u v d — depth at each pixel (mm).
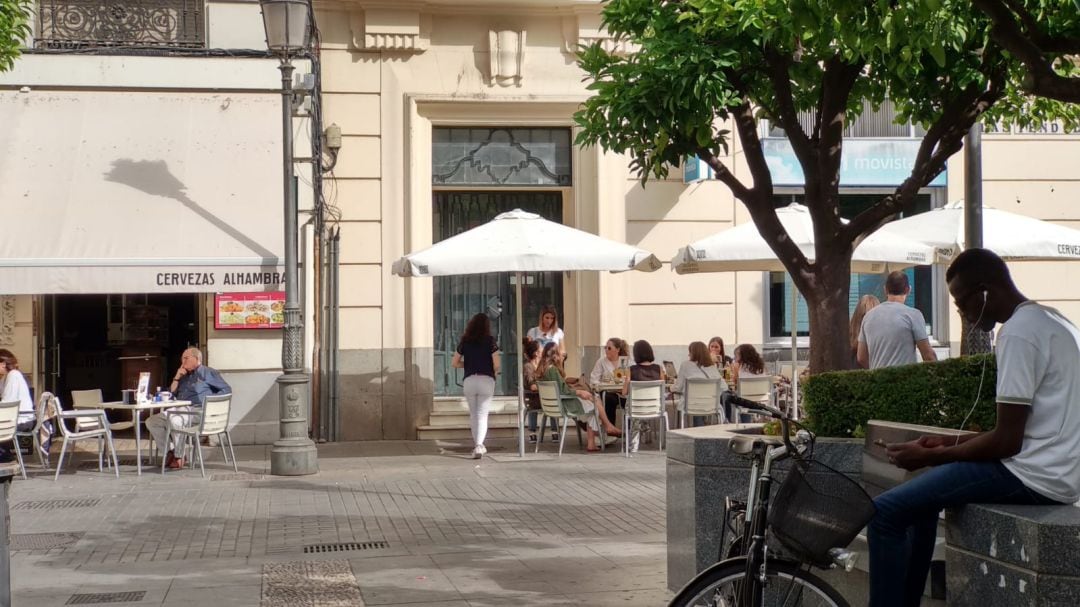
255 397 15977
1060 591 3887
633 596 7023
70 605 7137
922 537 4707
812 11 5926
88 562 8539
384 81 16422
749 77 7770
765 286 17250
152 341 17375
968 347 9359
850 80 7285
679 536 6680
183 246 13438
